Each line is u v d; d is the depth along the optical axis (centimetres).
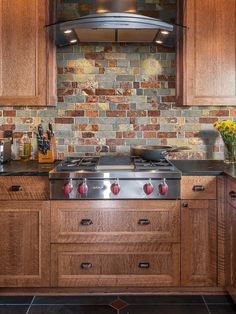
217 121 311
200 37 278
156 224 248
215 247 249
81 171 246
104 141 313
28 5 275
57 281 250
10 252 250
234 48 279
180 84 288
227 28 278
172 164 273
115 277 250
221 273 250
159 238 248
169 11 309
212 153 312
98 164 261
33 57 277
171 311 236
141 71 311
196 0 277
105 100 311
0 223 249
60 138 313
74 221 248
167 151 286
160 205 247
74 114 312
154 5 309
